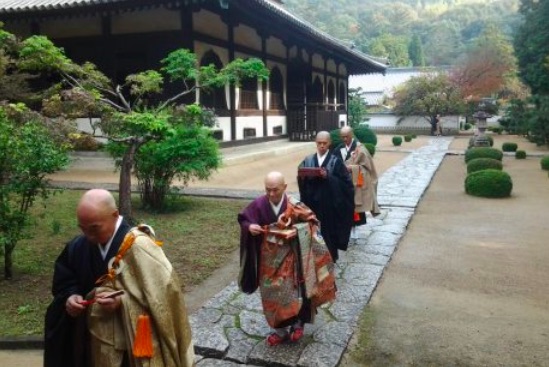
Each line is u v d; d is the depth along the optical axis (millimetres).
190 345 2426
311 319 3881
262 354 3855
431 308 4875
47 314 2492
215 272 6043
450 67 46906
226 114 16969
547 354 3918
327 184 5414
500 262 6352
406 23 88875
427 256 6633
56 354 2500
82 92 7594
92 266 2428
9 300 5051
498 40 51562
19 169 5191
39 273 5836
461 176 14914
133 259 2320
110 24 14891
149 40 14539
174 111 8812
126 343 2342
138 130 7652
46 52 7539
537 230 8047
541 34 28375
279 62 21188
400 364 3793
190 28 14180
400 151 23812
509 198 11047
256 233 3732
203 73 8836
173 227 7965
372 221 8477
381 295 5234
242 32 17688
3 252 5621
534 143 28453
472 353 3943
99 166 14242
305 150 20656
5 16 13852
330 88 28641
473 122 45469
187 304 5051
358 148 7238
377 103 53500
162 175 8891
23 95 10961
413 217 9062
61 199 9758
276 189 3713
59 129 6543
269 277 3766
